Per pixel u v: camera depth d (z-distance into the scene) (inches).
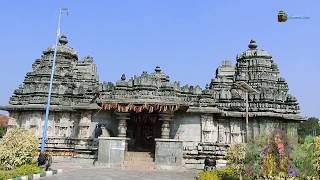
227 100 1398.9
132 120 1321.4
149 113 1302.9
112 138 1150.3
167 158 1125.7
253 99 1389.0
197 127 1353.3
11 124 1451.8
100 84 1412.4
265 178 646.5
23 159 900.0
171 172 1052.5
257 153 678.5
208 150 1274.6
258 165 666.8
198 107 1355.8
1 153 877.8
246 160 714.8
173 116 1327.5
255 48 1567.4
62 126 1423.5
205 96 1380.4
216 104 1381.6
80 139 1337.4
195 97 1387.8
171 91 1341.0
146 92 1320.1
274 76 1489.9
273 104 1369.3
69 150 1343.5
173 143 1135.6
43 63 1571.1
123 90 1348.4
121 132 1221.1
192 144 1332.4
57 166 1114.7
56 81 1497.3
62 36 1672.0
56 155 1315.2
